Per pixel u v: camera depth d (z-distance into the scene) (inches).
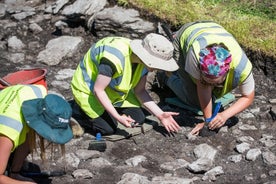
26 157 169.6
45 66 242.4
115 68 179.3
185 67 184.9
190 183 169.3
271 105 212.7
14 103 144.6
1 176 142.8
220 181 173.3
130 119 180.5
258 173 177.2
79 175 171.5
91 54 187.9
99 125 189.6
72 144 187.3
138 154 185.0
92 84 188.9
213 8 254.8
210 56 175.0
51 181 170.2
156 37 176.2
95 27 254.7
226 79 185.9
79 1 263.3
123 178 169.8
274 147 188.4
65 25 264.4
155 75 223.0
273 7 254.1
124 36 251.6
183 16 249.3
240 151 185.6
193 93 202.5
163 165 177.9
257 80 229.1
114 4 261.0
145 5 254.8
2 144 141.2
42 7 284.8
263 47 231.1
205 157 181.6
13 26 269.6
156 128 196.9
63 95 218.2
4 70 237.1
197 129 193.6
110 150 186.2
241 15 250.1
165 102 213.6
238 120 203.2
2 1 292.5
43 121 140.8
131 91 196.1
